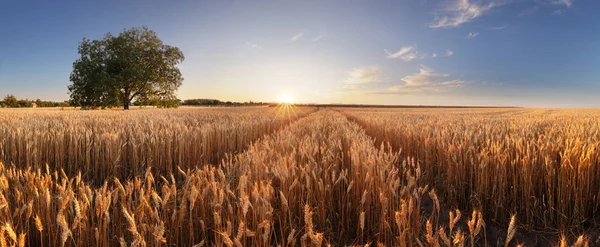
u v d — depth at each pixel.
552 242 3.22
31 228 2.46
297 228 2.91
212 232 2.63
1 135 5.95
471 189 4.02
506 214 3.72
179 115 16.88
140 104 37.22
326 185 3.16
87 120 10.86
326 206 3.27
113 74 33.78
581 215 3.40
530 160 3.84
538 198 3.72
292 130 8.86
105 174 5.23
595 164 3.80
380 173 3.00
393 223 2.78
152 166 5.43
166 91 38.69
